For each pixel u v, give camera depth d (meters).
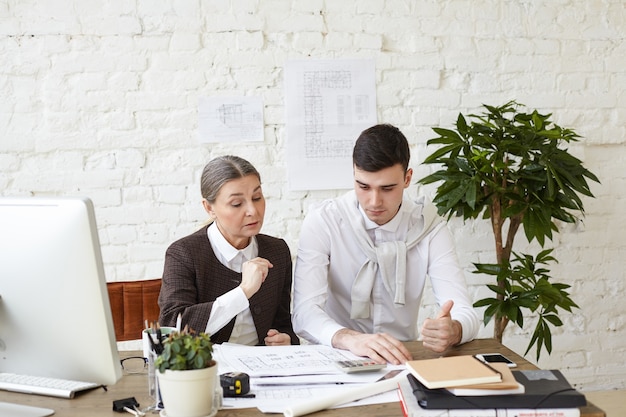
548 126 3.31
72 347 1.44
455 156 2.93
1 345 1.48
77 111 3.03
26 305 1.43
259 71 3.11
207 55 3.08
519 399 1.32
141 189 3.08
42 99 3.01
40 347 1.46
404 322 2.35
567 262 3.35
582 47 3.31
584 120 3.33
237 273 2.16
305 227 2.30
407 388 1.44
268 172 3.14
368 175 2.08
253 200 2.08
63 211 1.38
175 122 3.08
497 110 2.93
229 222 2.06
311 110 3.15
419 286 2.34
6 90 2.99
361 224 2.28
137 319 2.44
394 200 2.13
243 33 3.09
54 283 1.41
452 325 1.86
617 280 3.38
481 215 3.26
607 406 3.22
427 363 1.48
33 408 1.45
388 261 2.26
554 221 3.33
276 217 3.16
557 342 3.36
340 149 3.17
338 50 3.15
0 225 1.42
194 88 3.08
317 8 3.13
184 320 1.94
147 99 3.06
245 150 3.12
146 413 1.43
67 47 3.00
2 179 3.01
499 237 2.92
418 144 3.22
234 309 1.94
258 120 3.12
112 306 2.43
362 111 3.17
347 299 2.36
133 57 3.04
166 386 1.36
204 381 1.36
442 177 2.86
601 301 3.38
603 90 3.33
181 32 3.06
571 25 3.30
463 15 3.22
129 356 1.90
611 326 3.39
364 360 1.72
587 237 3.36
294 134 3.14
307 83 3.13
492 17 3.24
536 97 3.29
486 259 3.28
